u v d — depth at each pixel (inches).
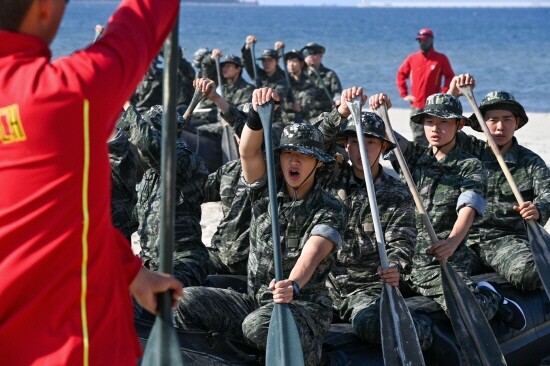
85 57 105.3
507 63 1854.1
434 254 237.6
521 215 266.7
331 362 213.2
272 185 193.3
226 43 2512.3
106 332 112.7
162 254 125.2
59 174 106.1
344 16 6525.6
